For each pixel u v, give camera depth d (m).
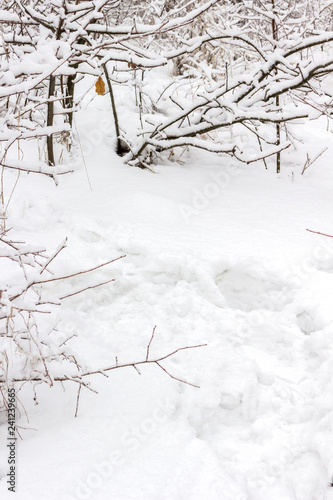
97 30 3.96
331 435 2.52
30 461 2.27
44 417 2.53
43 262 3.27
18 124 2.75
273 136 5.36
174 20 3.80
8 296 2.20
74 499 2.12
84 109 5.38
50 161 4.21
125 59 3.96
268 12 4.72
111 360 2.91
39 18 3.88
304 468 2.46
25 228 3.64
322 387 2.79
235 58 7.10
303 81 4.18
